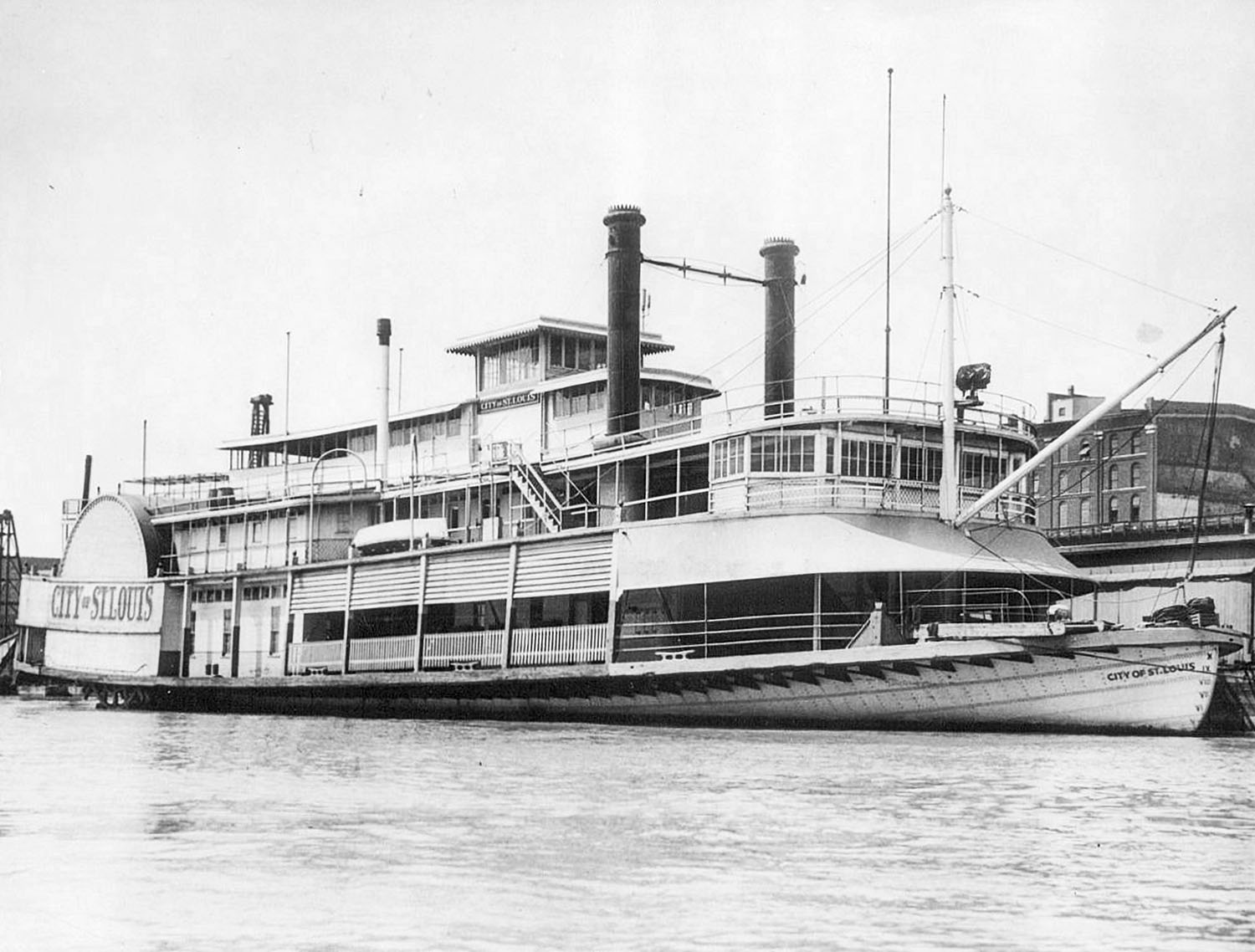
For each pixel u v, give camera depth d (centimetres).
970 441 4100
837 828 1797
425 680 4572
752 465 3944
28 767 2664
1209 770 2539
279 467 6197
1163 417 7256
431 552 4688
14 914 1270
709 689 3922
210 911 1284
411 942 1167
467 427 5447
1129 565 5959
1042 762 2670
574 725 4119
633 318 4506
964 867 1531
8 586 7844
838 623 3894
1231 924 1275
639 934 1201
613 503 4622
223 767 2652
